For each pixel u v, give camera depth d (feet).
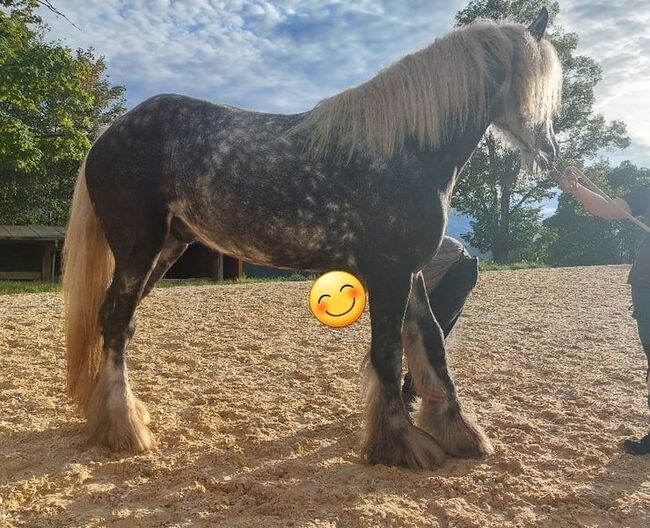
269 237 8.77
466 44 8.86
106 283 9.99
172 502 7.32
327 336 19.56
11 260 62.03
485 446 9.18
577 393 12.76
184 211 9.36
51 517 6.94
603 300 29.19
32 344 17.06
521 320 23.29
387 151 8.44
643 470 8.57
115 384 9.45
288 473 8.28
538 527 6.83
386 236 8.42
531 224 102.73
